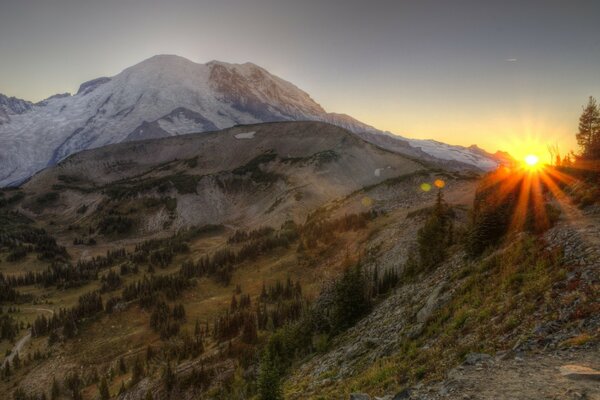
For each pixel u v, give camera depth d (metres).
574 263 23.62
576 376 14.73
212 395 75.12
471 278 31.97
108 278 171.38
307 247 149.62
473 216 49.81
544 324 19.61
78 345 117.19
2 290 166.75
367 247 117.56
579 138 80.50
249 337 92.44
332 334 56.12
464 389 16.28
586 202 37.19
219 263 159.12
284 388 42.22
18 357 115.44
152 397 79.81
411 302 41.75
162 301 132.25
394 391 21.03
